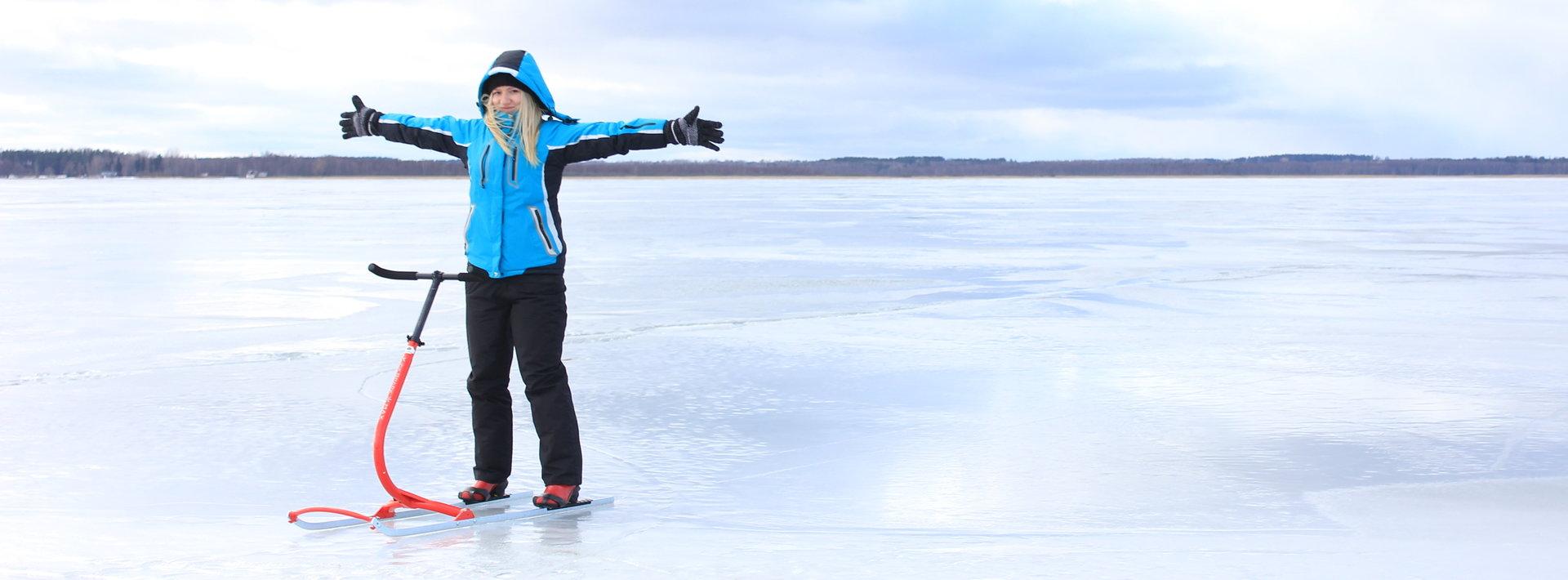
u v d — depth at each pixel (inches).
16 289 538.0
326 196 2807.6
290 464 211.9
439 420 250.5
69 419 250.7
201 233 1044.5
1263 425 246.7
